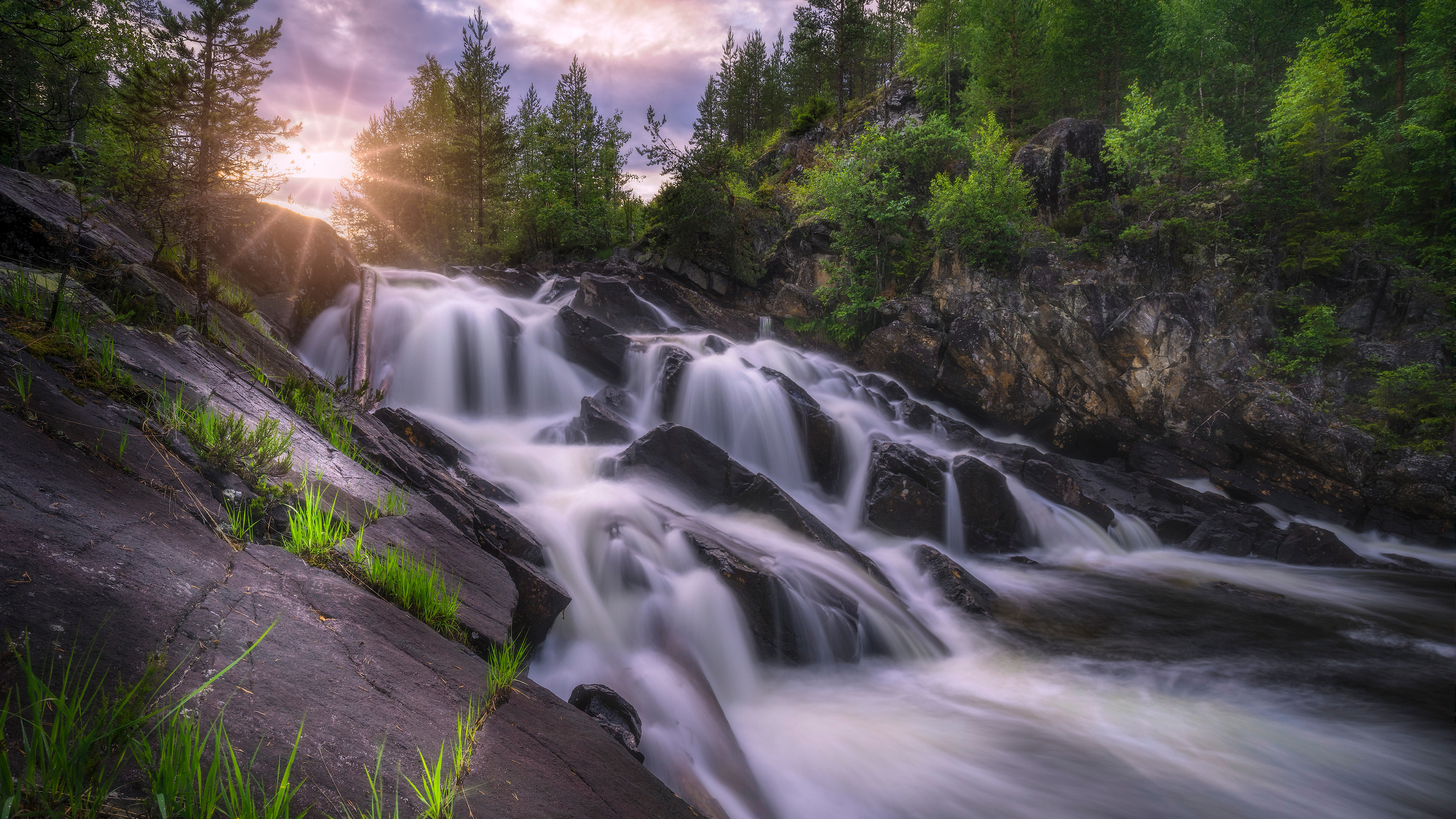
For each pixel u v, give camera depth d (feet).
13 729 5.20
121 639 6.77
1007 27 121.19
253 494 12.69
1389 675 28.53
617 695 14.47
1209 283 78.89
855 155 95.76
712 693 20.59
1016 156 94.38
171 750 5.42
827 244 96.53
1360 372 73.46
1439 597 41.24
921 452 47.11
